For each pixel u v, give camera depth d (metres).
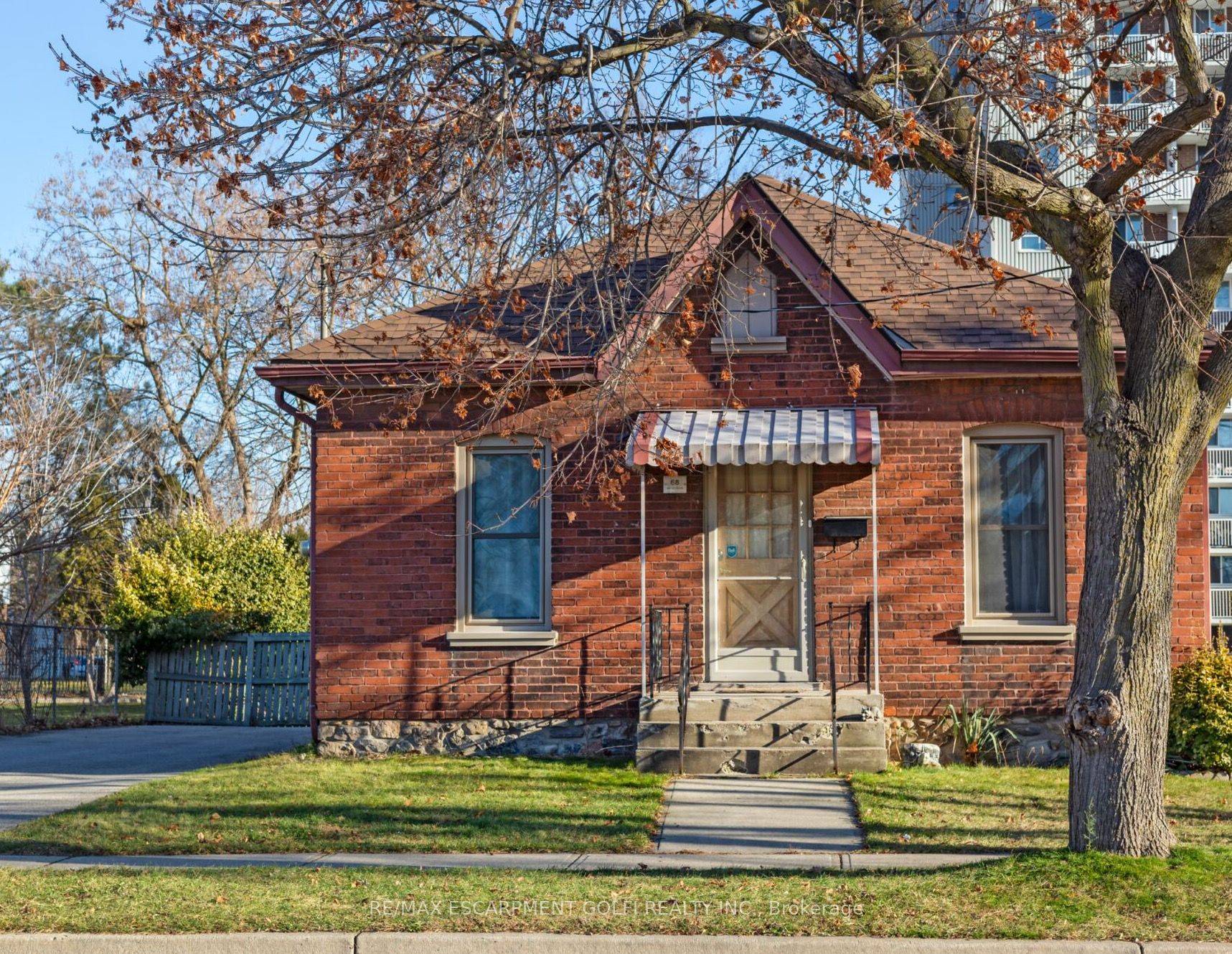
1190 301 8.71
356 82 9.33
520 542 14.85
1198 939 7.08
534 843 10.23
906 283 14.69
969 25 9.07
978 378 14.24
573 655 14.48
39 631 28.80
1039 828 10.67
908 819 10.99
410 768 13.60
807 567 14.43
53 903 8.05
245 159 9.07
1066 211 8.63
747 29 9.32
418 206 9.18
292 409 14.85
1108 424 8.85
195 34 8.80
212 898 8.09
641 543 14.21
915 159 9.22
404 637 14.70
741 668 14.37
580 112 9.58
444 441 14.80
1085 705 8.66
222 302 28.91
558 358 13.57
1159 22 10.50
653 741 13.47
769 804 11.79
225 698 24.28
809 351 14.51
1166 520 8.80
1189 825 10.69
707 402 14.55
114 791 13.16
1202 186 9.12
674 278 13.03
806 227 15.30
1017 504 14.43
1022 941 7.07
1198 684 13.46
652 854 9.96
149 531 29.86
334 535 14.83
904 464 14.34
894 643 14.23
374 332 15.09
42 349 31.83
